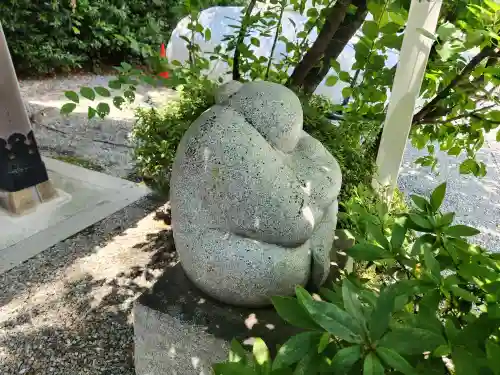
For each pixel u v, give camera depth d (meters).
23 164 3.47
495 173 5.05
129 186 4.04
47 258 3.04
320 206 1.64
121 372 2.18
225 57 2.66
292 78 2.67
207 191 1.54
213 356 1.64
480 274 1.22
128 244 3.20
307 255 1.68
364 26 2.06
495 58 2.40
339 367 0.92
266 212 1.50
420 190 4.57
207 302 1.74
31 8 6.89
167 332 1.70
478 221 4.05
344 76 2.34
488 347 0.96
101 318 2.52
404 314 1.13
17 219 3.45
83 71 7.94
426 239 1.40
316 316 0.94
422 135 2.82
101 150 4.95
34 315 2.54
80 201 3.76
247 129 1.52
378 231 1.42
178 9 2.57
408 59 1.98
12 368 2.20
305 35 2.68
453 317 1.27
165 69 2.44
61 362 2.23
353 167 2.55
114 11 7.32
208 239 1.59
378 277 2.11
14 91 3.29
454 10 2.35
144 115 3.22
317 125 2.62
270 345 1.56
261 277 1.57
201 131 1.55
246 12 2.60
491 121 2.48
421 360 1.10
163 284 1.83
